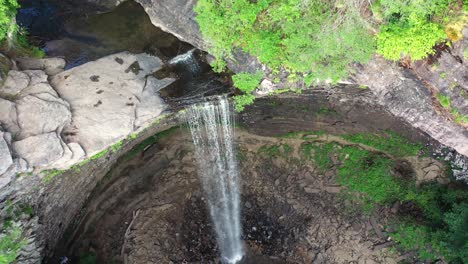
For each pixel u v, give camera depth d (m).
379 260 14.70
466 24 8.37
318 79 10.69
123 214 14.66
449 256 13.81
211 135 14.52
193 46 12.00
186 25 11.00
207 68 12.07
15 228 10.16
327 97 12.64
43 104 9.79
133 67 11.52
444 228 14.05
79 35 11.91
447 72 9.38
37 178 9.98
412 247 14.46
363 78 10.72
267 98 12.39
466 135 10.43
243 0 9.35
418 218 14.73
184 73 11.97
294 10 8.90
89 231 14.02
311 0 8.63
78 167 11.29
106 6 12.26
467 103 9.59
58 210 12.00
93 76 11.06
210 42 10.88
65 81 10.76
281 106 13.30
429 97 10.29
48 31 11.88
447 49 9.00
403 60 9.89
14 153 9.06
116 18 12.14
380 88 10.85
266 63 10.79
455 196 14.04
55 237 12.52
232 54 10.99
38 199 10.70
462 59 8.94
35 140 9.34
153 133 13.48
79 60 11.44
